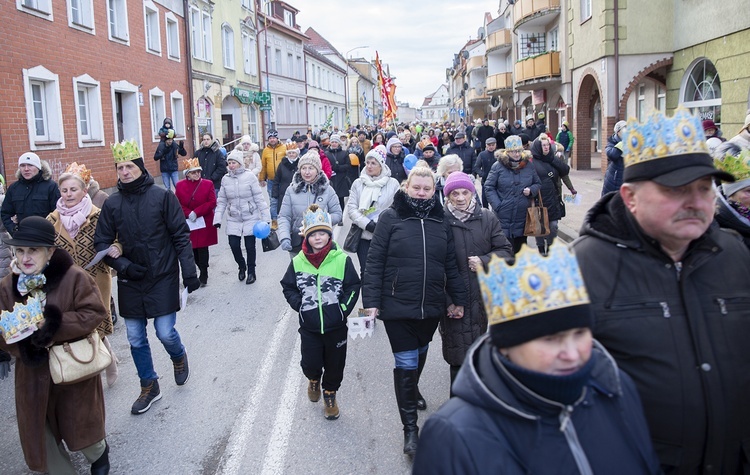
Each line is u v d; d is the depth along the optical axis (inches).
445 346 186.5
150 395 207.6
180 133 1003.9
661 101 794.8
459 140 551.8
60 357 149.3
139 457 176.2
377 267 177.9
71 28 641.0
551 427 73.4
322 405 206.5
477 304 183.2
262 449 178.7
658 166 87.4
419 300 173.0
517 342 72.2
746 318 91.7
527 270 72.4
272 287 364.5
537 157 351.9
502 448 72.3
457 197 183.8
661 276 93.1
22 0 550.6
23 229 150.8
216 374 234.7
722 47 606.2
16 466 173.9
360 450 177.0
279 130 1724.9
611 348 93.4
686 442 90.4
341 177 575.8
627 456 75.7
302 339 194.7
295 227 290.7
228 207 371.6
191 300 339.3
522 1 1213.7
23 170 299.3
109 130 733.9
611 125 776.3
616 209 97.5
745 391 90.7
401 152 433.7
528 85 1186.0
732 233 111.4
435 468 73.4
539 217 323.9
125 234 202.8
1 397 221.0
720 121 626.8
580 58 903.7
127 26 784.3
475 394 74.2
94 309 155.3
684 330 90.8
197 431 190.7
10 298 152.7
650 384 90.7
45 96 606.9
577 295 72.6
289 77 1806.1
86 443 154.9
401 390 174.2
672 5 728.3
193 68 1072.2
